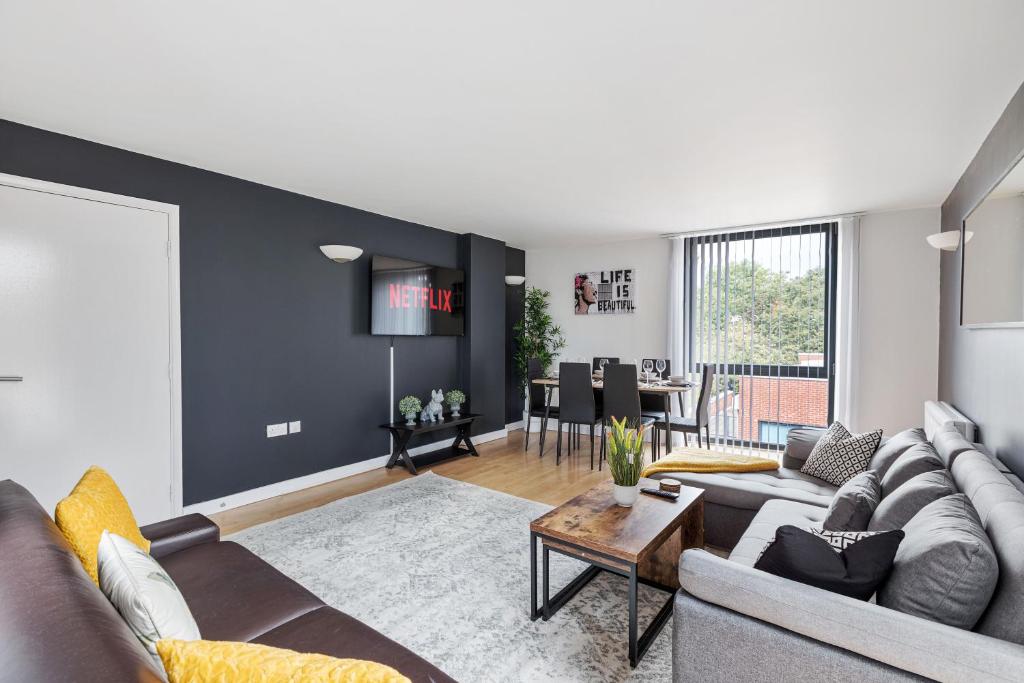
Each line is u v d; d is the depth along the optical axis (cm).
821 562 133
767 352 507
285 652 74
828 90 225
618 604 227
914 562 126
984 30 178
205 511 341
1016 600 111
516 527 317
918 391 436
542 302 660
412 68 209
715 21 175
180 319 327
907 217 439
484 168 338
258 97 235
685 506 229
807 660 128
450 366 554
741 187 377
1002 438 234
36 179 270
